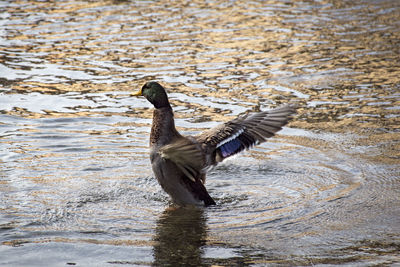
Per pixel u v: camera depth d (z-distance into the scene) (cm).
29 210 931
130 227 884
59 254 788
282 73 1681
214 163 918
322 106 1441
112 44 1933
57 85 1592
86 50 1875
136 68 1720
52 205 954
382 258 770
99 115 1398
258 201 986
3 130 1294
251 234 857
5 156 1153
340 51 1875
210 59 1800
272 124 893
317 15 2314
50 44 1928
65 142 1236
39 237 838
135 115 1406
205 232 866
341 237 841
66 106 1447
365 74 1664
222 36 2025
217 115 1384
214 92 1538
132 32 2061
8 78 1633
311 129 1310
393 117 1363
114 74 1675
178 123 1341
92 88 1572
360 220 900
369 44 1939
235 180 1077
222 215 934
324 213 929
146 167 1129
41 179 1056
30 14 2284
